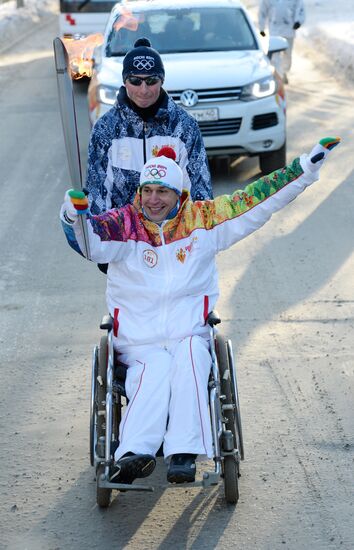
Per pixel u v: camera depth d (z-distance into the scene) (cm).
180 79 966
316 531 412
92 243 420
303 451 482
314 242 809
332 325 639
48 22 3145
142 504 439
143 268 436
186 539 409
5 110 1504
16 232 877
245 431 505
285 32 1600
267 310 668
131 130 492
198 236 434
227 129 976
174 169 423
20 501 444
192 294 439
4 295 718
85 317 670
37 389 561
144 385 412
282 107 999
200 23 1077
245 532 412
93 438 425
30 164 1136
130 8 1102
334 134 1202
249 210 433
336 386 552
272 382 559
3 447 495
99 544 407
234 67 994
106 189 505
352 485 449
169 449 393
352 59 1709
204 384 412
